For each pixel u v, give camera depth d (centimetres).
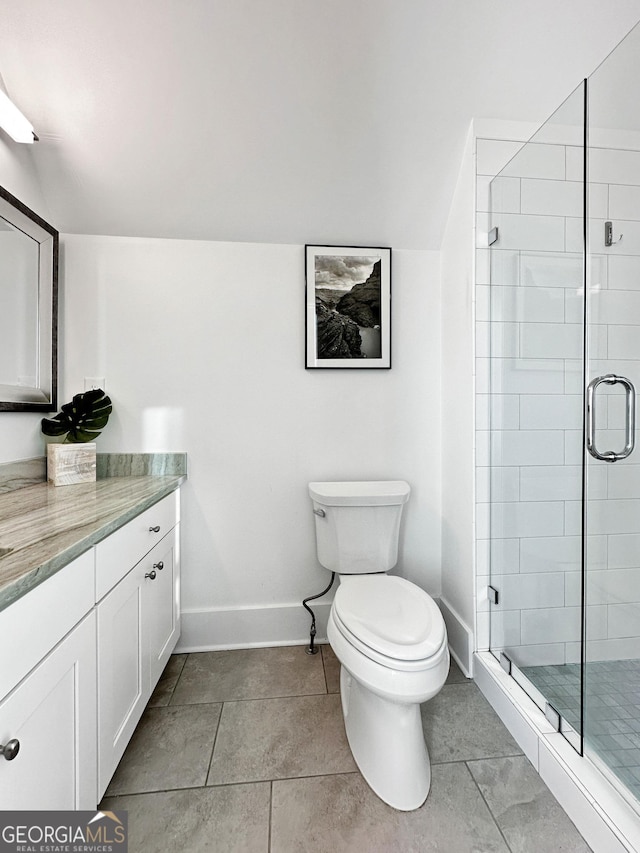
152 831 107
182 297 188
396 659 109
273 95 146
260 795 117
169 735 139
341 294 194
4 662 67
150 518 142
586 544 146
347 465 198
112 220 179
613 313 146
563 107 145
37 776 77
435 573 205
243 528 194
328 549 176
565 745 121
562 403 149
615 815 100
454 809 113
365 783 121
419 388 201
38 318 166
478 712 151
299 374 195
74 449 164
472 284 166
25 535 94
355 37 135
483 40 139
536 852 102
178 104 147
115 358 186
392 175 173
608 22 137
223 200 176
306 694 160
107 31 129
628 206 146
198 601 192
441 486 202
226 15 128
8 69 136
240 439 193
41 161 160
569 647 150
